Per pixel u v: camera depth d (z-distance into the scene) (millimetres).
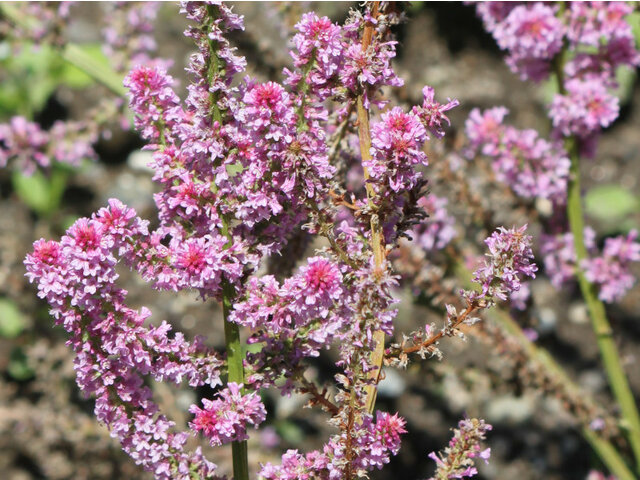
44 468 1523
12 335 1792
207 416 866
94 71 1249
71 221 2172
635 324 1902
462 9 2609
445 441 1705
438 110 841
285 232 877
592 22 1075
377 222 850
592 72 1103
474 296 851
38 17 1210
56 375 1585
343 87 858
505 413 1779
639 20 1107
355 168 991
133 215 854
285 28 1110
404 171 840
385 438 852
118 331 858
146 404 874
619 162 2340
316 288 833
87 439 1487
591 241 1170
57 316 859
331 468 852
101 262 848
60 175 2123
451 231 1123
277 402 1732
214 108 859
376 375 858
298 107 855
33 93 2115
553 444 1724
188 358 875
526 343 1185
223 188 864
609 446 1193
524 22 1072
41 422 1526
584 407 1175
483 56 2570
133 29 1237
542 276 2053
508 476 1677
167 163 869
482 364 1753
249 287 867
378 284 823
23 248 2037
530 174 1123
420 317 1879
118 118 1289
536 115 2402
